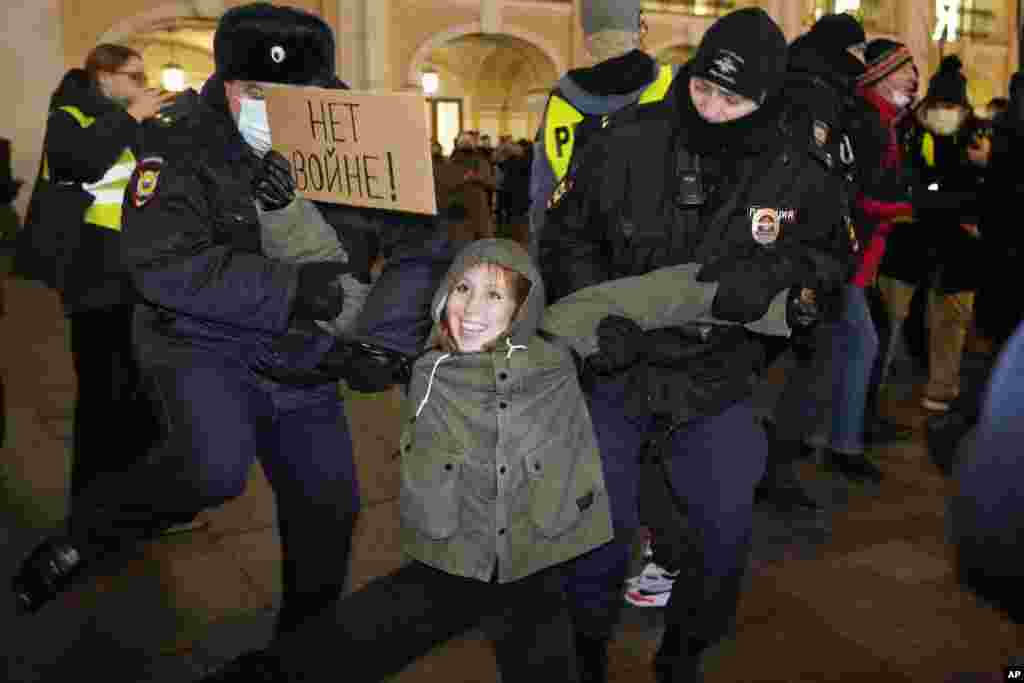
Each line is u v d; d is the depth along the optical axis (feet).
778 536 11.74
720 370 7.48
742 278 6.95
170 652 8.83
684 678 7.72
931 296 16.84
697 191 7.27
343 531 7.65
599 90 9.15
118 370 11.14
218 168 6.91
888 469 14.20
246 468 6.93
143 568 10.53
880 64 12.19
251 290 6.66
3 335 24.07
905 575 10.63
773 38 6.89
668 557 8.25
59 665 8.55
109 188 10.76
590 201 7.60
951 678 8.54
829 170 7.48
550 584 6.57
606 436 7.43
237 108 7.23
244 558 10.87
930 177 15.53
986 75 79.51
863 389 13.51
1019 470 3.48
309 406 7.43
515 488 6.18
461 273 6.38
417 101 6.42
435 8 59.77
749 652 8.99
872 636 9.30
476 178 41.01
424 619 6.24
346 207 7.51
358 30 56.80
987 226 7.73
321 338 7.13
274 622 9.42
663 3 66.28
